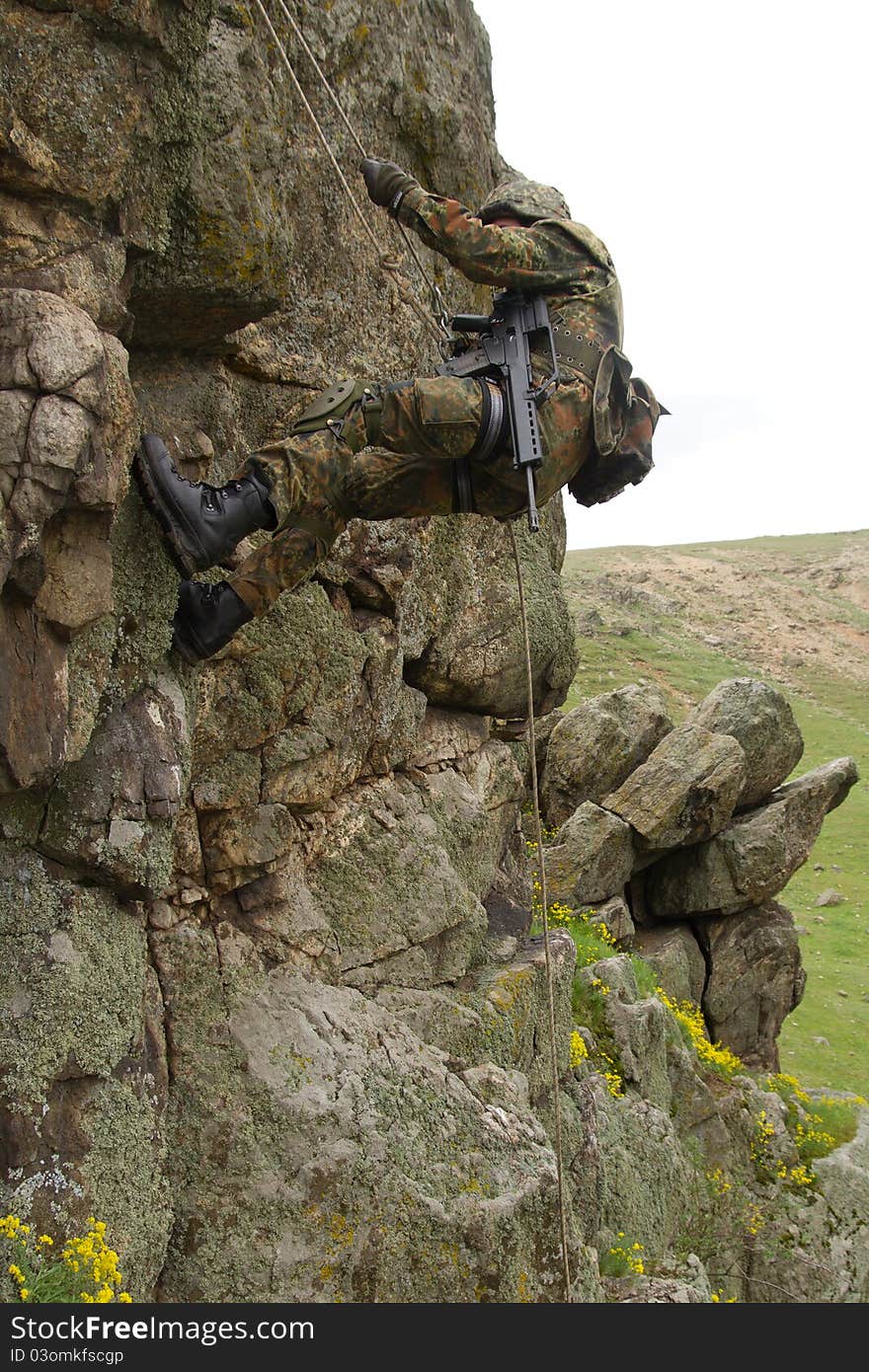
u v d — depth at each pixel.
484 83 6.87
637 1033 9.11
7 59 3.12
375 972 5.65
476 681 7.18
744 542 91.06
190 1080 4.32
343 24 5.38
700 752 14.11
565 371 4.07
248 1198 4.20
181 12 3.47
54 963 3.59
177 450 4.49
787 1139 10.72
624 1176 7.64
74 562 3.41
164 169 3.68
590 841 13.31
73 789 3.71
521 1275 4.70
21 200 3.28
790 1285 9.51
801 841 14.98
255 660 4.94
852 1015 22.41
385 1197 4.43
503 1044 6.14
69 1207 3.49
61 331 3.14
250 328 5.04
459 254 3.98
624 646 56.59
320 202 5.40
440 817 6.80
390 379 5.98
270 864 5.06
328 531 4.15
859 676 59.09
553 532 9.59
